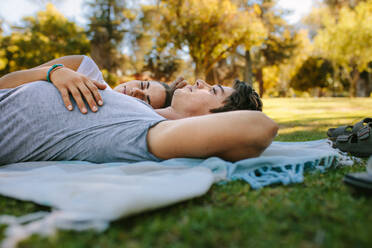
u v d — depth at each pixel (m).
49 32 22.06
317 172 1.49
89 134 1.62
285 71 36.53
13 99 1.64
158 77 27.61
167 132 1.51
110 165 1.55
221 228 0.84
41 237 0.78
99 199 0.90
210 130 1.42
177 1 19.81
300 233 0.79
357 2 24.70
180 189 1.05
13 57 19.59
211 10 19.20
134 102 1.80
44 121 1.63
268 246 0.73
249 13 21.73
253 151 1.48
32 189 1.07
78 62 2.28
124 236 0.80
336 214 0.91
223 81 28.30
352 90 26.59
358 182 1.06
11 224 0.89
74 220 0.83
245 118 1.45
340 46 23.25
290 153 1.80
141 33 24.17
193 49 21.08
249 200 1.07
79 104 1.65
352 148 2.07
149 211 0.98
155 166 1.42
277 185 1.30
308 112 9.54
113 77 22.05
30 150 1.65
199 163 1.51
